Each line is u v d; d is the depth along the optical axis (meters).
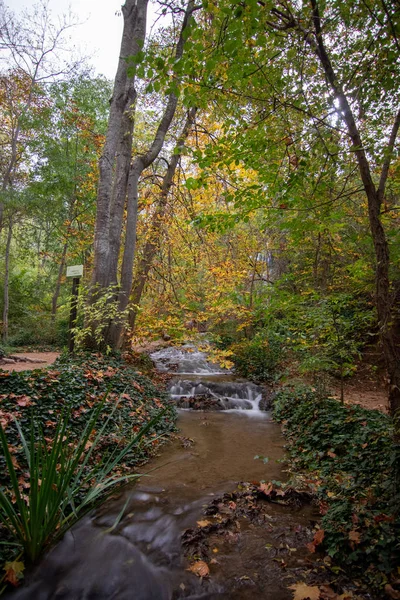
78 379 5.77
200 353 14.65
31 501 2.62
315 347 6.43
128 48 8.02
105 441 4.86
